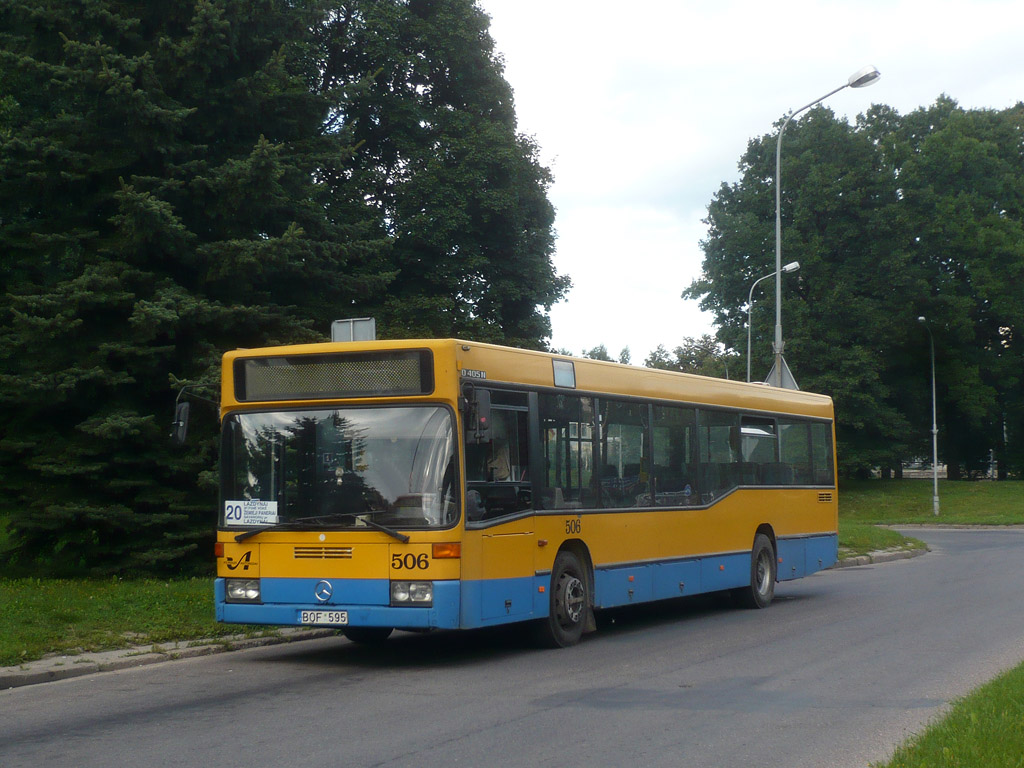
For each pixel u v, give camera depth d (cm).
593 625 1333
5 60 1731
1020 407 6381
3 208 1817
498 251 3359
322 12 1966
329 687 1008
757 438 1780
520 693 962
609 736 778
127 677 1085
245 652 1262
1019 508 5466
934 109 6328
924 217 5784
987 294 5881
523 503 1208
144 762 711
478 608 1115
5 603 1345
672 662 1145
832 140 5631
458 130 3234
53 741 783
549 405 1275
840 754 719
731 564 1664
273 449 1160
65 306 1678
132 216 1695
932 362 5541
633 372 1461
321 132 2081
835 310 5447
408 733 793
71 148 1797
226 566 1162
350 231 2066
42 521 1705
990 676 1022
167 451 1769
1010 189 6050
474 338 2998
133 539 1739
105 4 1769
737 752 727
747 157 6159
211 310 1739
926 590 1952
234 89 1848
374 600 1098
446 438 1107
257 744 761
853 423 5553
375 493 1114
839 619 1530
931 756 642
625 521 1406
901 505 5709
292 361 1165
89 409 1756
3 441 1714
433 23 3275
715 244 5916
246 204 1830
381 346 1135
